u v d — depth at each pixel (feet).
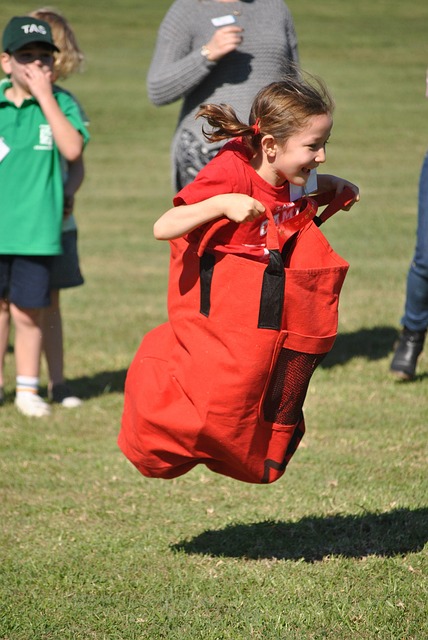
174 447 34.58
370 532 41.32
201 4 60.54
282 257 34.42
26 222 57.82
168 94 59.88
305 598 35.45
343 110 238.27
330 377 66.08
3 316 62.13
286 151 33.45
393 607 34.37
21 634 33.58
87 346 75.97
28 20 58.23
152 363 34.78
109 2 421.18
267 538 41.11
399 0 449.89
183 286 33.96
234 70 59.62
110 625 33.91
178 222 32.86
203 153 59.52
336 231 125.18
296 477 47.96
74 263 62.95
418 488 45.93
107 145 200.95
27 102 58.85
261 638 32.81
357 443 52.80
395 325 80.48
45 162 58.39
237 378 32.65
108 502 45.47
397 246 115.65
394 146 200.54
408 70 303.89
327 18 402.93
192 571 38.09
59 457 52.11
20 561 39.22
